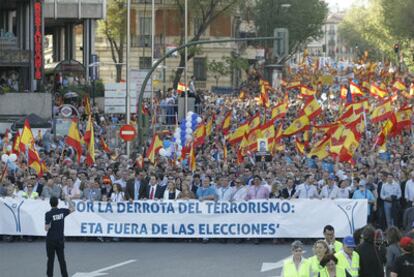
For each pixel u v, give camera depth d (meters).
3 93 69.94
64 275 28.12
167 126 70.56
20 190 38.78
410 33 140.88
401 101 80.56
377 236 23.70
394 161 42.66
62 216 28.12
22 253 33.53
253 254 33.03
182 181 38.34
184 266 30.34
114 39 115.88
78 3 85.44
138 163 43.16
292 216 35.75
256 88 124.94
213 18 105.31
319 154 44.22
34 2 76.31
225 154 47.03
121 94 58.09
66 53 92.38
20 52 75.44
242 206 35.91
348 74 131.38
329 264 20.58
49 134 55.22
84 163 46.31
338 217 35.56
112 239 36.69
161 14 124.50
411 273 20.58
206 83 130.12
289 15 138.12
